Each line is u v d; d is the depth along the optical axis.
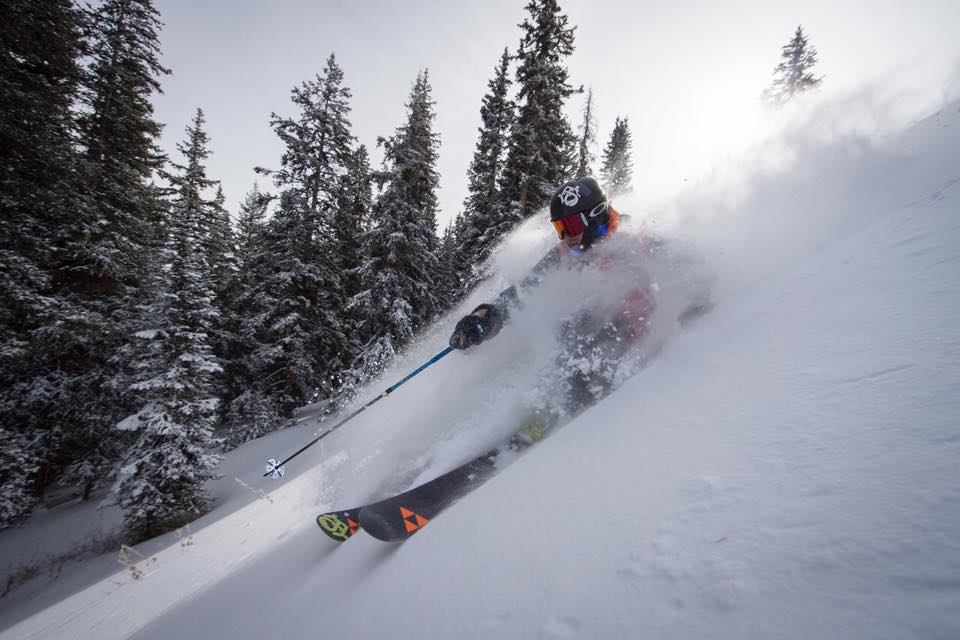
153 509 9.09
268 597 2.36
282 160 15.15
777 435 0.89
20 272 8.78
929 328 0.98
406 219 14.16
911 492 0.59
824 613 0.48
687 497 0.85
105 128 12.86
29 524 10.39
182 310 10.47
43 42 9.23
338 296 16.70
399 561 1.44
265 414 14.77
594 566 0.81
